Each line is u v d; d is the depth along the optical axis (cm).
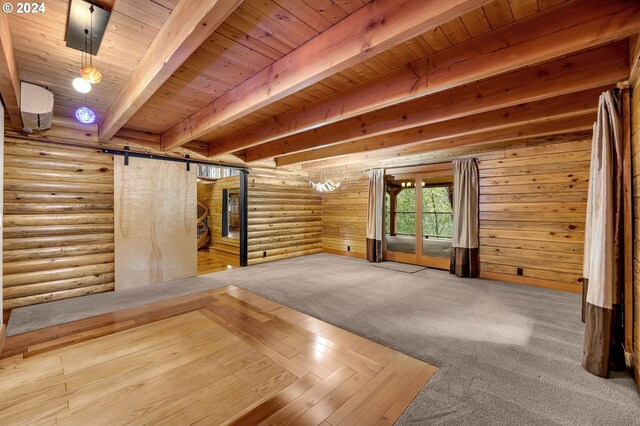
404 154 546
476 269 520
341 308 362
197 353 251
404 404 187
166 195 505
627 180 217
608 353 215
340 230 783
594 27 175
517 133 416
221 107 324
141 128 462
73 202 416
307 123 351
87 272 424
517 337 282
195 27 158
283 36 212
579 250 425
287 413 179
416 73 249
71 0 175
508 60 204
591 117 363
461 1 137
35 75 278
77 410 181
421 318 330
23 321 321
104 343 269
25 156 379
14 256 369
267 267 618
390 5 166
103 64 254
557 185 443
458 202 532
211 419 174
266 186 686
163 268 499
